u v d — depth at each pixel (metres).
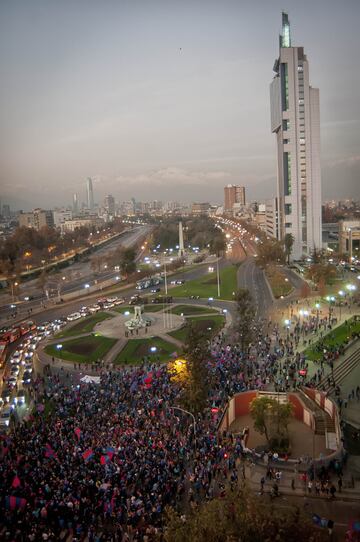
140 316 138.88
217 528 34.56
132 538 47.72
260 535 33.88
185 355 79.88
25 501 52.75
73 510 51.25
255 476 60.34
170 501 53.56
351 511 52.97
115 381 91.62
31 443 66.25
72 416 75.75
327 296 161.75
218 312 152.12
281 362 100.31
